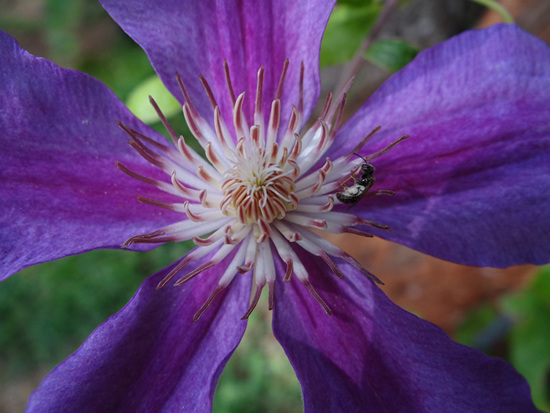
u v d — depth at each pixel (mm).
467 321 186
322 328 81
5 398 264
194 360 78
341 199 82
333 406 76
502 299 172
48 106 81
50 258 77
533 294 159
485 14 198
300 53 88
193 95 87
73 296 264
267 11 89
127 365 75
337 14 109
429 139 85
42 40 374
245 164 83
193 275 79
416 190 84
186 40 87
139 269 267
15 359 268
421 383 76
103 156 84
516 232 79
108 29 343
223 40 89
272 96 90
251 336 246
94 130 84
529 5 178
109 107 84
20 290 268
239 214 81
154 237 80
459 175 83
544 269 148
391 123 87
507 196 80
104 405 73
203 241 80
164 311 79
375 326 80
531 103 82
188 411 75
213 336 80
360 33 110
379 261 201
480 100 84
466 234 81
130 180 85
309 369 78
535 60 81
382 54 107
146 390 75
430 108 86
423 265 196
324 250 83
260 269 82
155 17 85
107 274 263
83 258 268
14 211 78
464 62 84
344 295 83
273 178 82
